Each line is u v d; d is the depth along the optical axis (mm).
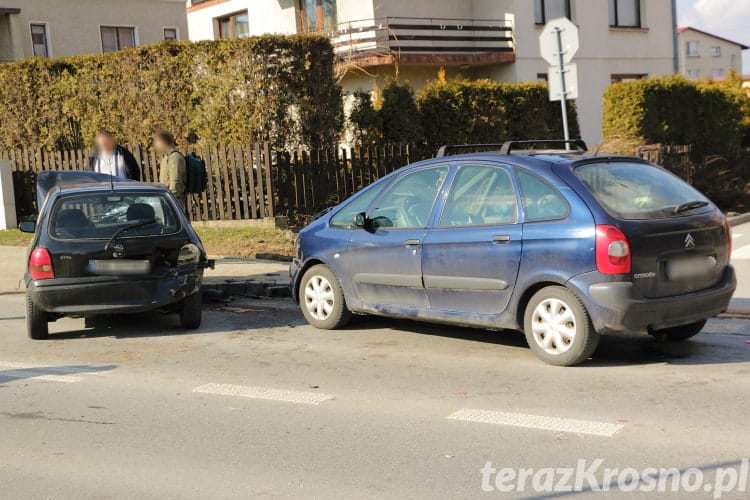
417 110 17000
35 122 17031
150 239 8141
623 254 6086
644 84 18438
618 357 6793
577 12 25500
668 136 19031
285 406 5789
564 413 5383
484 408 5559
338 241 7984
